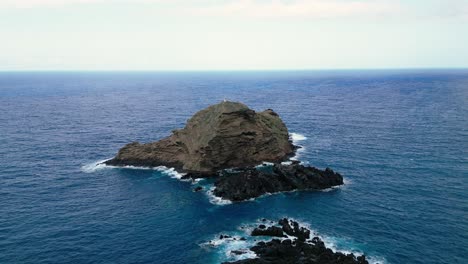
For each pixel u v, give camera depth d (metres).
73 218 68.19
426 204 71.50
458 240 57.84
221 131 90.31
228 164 93.50
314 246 54.69
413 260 52.78
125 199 77.50
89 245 58.53
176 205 74.25
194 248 57.41
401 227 62.50
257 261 51.00
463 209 68.88
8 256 55.03
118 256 55.47
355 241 58.25
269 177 82.94
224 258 54.31
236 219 67.50
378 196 76.25
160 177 91.00
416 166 95.00
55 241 59.62
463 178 85.25
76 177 91.00
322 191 79.81
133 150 101.94
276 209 71.38
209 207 73.12
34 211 71.00
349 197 76.19
